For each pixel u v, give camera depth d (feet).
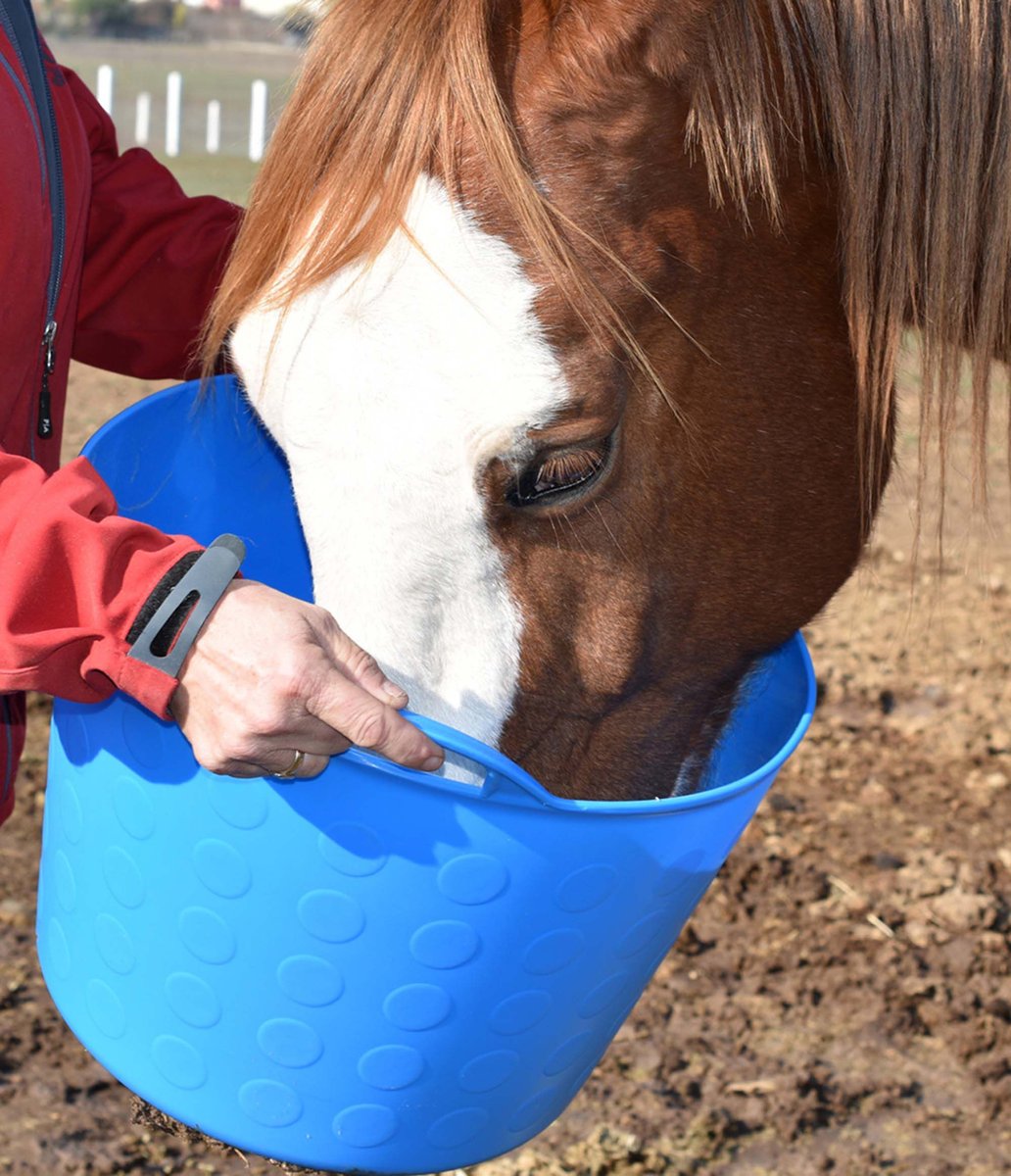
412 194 3.84
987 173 4.47
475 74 3.83
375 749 3.34
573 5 4.05
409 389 3.87
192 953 3.84
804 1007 8.03
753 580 4.79
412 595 4.04
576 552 4.28
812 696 4.50
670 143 4.08
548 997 3.92
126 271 5.51
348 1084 3.92
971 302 4.64
